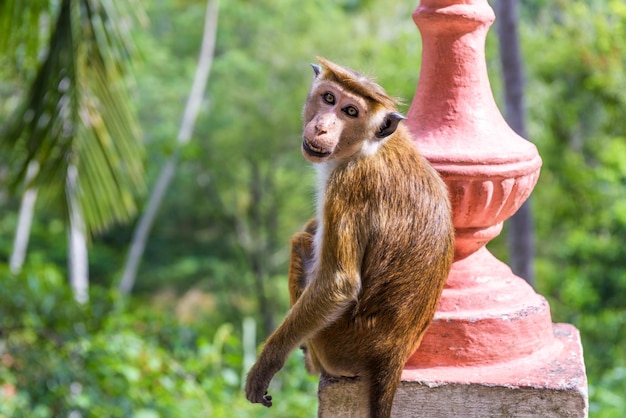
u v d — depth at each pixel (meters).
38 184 9.11
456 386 3.74
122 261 28.95
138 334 9.28
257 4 24.22
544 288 19.91
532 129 18.59
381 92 3.57
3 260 27.42
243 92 23.86
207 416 7.81
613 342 15.59
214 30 22.86
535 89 18.53
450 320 3.84
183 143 19.61
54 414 8.43
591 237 19.39
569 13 16.92
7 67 10.20
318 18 24.19
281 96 23.88
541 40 18.70
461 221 3.89
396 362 3.59
